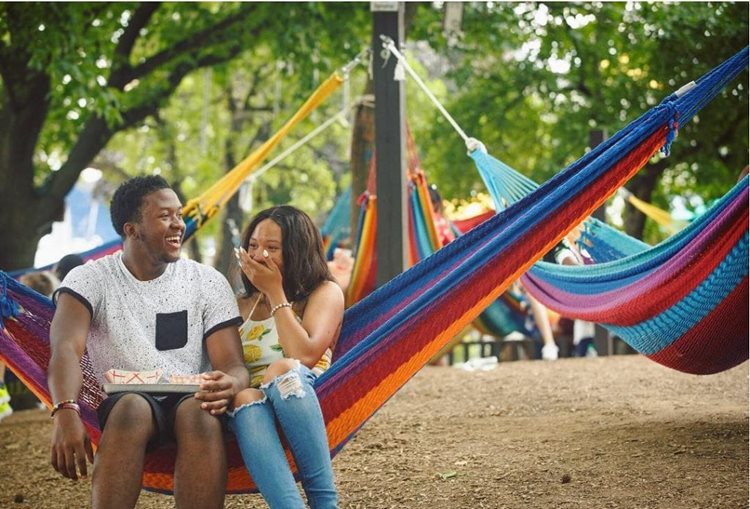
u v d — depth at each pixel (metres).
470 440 6.38
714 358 6.08
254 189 25.88
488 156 8.09
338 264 12.55
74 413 4.07
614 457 5.57
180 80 15.59
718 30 14.45
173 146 24.42
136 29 14.53
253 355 4.56
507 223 4.95
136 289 4.41
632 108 16.56
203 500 3.97
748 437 5.82
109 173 25.58
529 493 5.09
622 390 8.12
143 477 4.33
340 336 4.98
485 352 14.09
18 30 12.41
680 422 6.41
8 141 13.95
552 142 19.11
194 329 4.43
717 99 15.48
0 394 8.79
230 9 16.08
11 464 6.84
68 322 4.29
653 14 14.48
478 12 15.44
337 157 26.62
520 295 12.88
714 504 4.66
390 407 7.83
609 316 6.21
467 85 18.62
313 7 14.25
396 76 8.44
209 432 4.01
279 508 3.93
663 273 5.66
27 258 14.26
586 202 4.84
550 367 9.94
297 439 4.07
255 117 24.88
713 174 17.77
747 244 5.39
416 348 4.54
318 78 15.71
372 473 5.78
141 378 4.21
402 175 8.49
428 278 5.00
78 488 6.05
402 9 8.62
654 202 20.56
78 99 13.01
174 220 4.42
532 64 17.28
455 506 5.02
